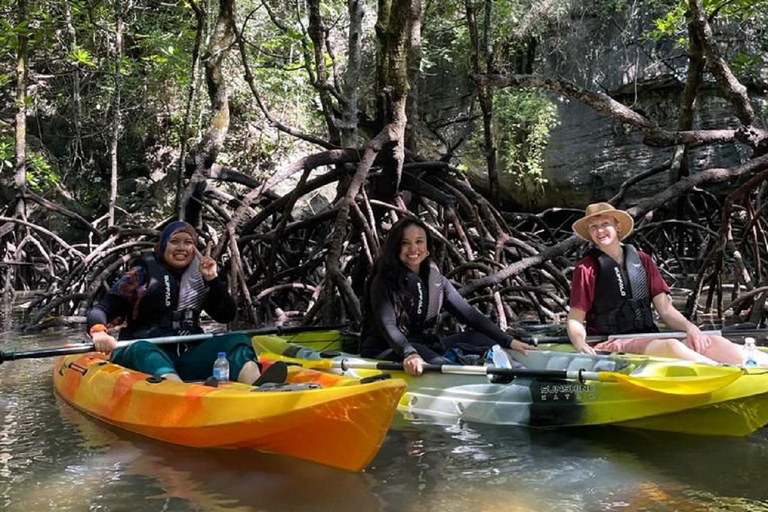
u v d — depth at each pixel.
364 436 3.28
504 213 12.86
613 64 15.22
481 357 4.83
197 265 4.82
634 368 4.07
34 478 3.31
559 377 3.97
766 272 9.27
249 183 10.23
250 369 4.25
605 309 4.77
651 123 7.82
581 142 15.49
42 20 13.10
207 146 9.27
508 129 15.88
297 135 9.46
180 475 3.34
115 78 15.49
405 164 9.02
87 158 17.36
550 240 13.26
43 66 17.23
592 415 4.00
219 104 9.31
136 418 4.02
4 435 4.03
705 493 3.03
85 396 4.55
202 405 3.72
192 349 4.57
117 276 10.11
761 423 3.80
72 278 9.58
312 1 9.57
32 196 12.38
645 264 4.80
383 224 9.08
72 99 17.19
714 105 14.38
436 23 16.22
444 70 16.50
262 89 16.73
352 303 6.95
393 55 8.10
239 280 8.01
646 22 14.91
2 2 11.55
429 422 4.28
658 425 3.98
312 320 7.93
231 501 3.01
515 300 7.96
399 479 3.27
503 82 7.43
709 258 8.05
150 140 17.53
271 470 3.41
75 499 3.05
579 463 3.47
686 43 11.72
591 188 15.49
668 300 4.79
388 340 4.60
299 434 3.45
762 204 9.02
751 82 14.01
